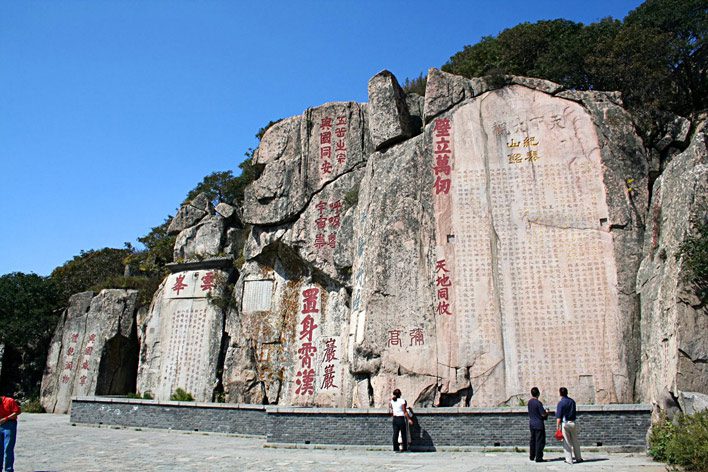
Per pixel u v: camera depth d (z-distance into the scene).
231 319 21.02
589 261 14.84
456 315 15.09
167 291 22.45
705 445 8.61
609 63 17.77
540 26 20.83
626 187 15.40
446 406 14.47
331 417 13.76
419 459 11.33
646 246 14.55
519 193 15.91
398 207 16.64
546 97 16.81
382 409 13.48
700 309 11.29
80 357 25.55
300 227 19.84
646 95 17.42
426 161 16.86
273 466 10.68
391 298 15.78
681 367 11.12
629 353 13.87
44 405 25.73
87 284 33.53
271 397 19.00
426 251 15.92
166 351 21.50
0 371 27.45
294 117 21.83
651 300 13.48
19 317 27.84
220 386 20.28
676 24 19.09
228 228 23.86
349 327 17.88
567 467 9.75
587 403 13.69
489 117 16.94
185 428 17.73
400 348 15.24
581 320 14.38
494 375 14.40
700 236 11.66
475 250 15.58
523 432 12.66
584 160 15.87
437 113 17.39
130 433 17.42
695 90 18.73
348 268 18.41
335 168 20.16
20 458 12.20
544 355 14.30
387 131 18.19
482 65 21.11
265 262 21.08
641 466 9.60
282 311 19.97
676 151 16.03
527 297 14.85
